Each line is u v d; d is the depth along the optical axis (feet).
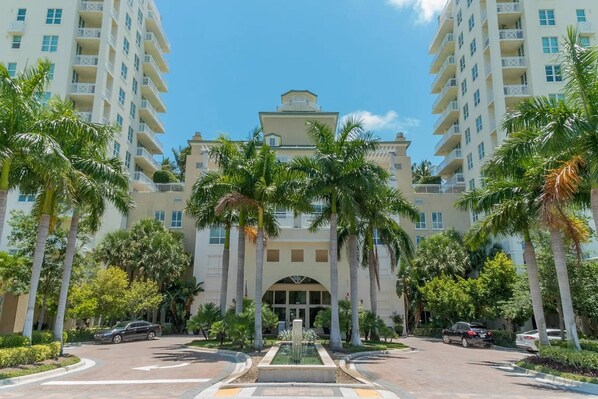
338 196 70.79
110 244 115.75
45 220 56.90
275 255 122.31
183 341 94.58
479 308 101.50
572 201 55.42
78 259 93.81
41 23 130.62
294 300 124.98
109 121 131.85
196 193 80.64
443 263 119.24
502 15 136.15
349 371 47.57
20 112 49.34
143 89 161.27
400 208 89.92
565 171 46.11
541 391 38.73
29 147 46.65
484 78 137.39
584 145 46.93
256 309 70.44
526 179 57.77
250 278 119.85
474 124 145.38
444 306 105.91
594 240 98.99
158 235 120.47
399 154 144.66
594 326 90.17
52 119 53.01
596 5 132.36
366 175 70.13
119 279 97.91
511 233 66.13
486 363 60.75
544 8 133.08
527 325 113.29
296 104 158.51
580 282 76.33
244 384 38.83
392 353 73.87
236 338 70.38
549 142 44.98
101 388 38.32
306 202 73.51
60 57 127.75
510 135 55.01
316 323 83.82
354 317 76.89
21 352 48.29
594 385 39.37
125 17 147.33
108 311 95.71
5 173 50.11
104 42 131.23
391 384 41.24
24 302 103.60
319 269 120.67
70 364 52.54
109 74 133.59
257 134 81.41
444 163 165.99
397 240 94.43
